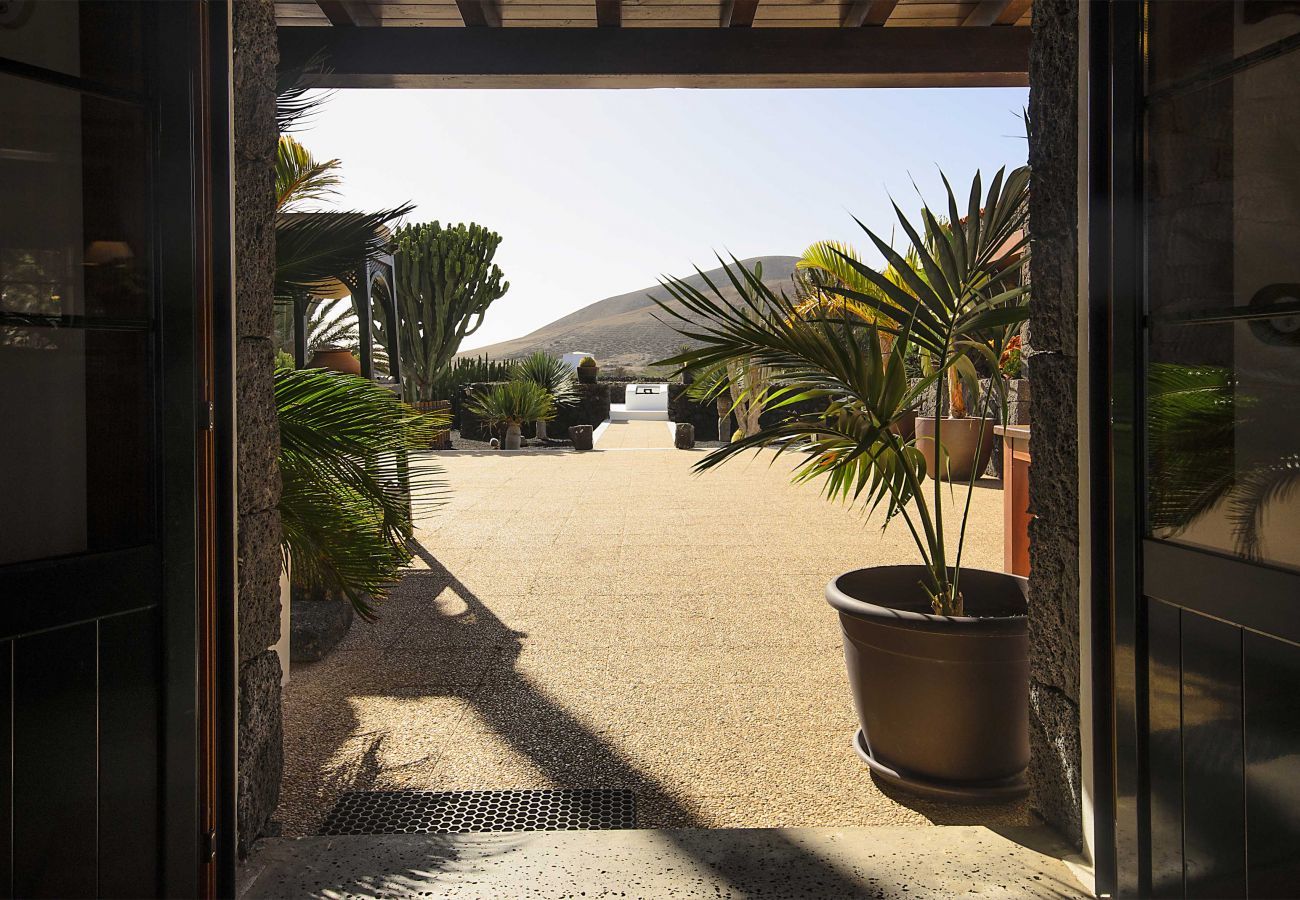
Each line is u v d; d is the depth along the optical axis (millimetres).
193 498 1592
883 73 3684
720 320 2367
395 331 6094
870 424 2375
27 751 1400
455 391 14656
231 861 1707
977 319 2324
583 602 4309
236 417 1852
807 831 1978
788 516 6812
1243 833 1396
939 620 2182
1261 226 1382
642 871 1795
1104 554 1724
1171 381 1568
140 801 1542
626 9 3523
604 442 13703
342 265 3279
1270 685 1340
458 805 2281
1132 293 1625
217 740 1694
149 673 1551
